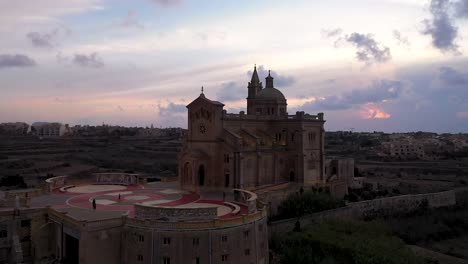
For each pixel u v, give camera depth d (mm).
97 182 114250
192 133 107938
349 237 85250
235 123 109000
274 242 85812
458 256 100375
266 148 109750
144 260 64562
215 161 103750
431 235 113938
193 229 64188
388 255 80438
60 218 71875
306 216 95438
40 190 95438
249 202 71312
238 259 67375
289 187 108250
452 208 137375
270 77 130125
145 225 64812
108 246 66000
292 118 114938
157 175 188500
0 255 72562
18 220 73812
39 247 74875
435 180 190250
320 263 77875
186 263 63812
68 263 69312
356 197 119875
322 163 120438
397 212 123750
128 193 97688
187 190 102812
